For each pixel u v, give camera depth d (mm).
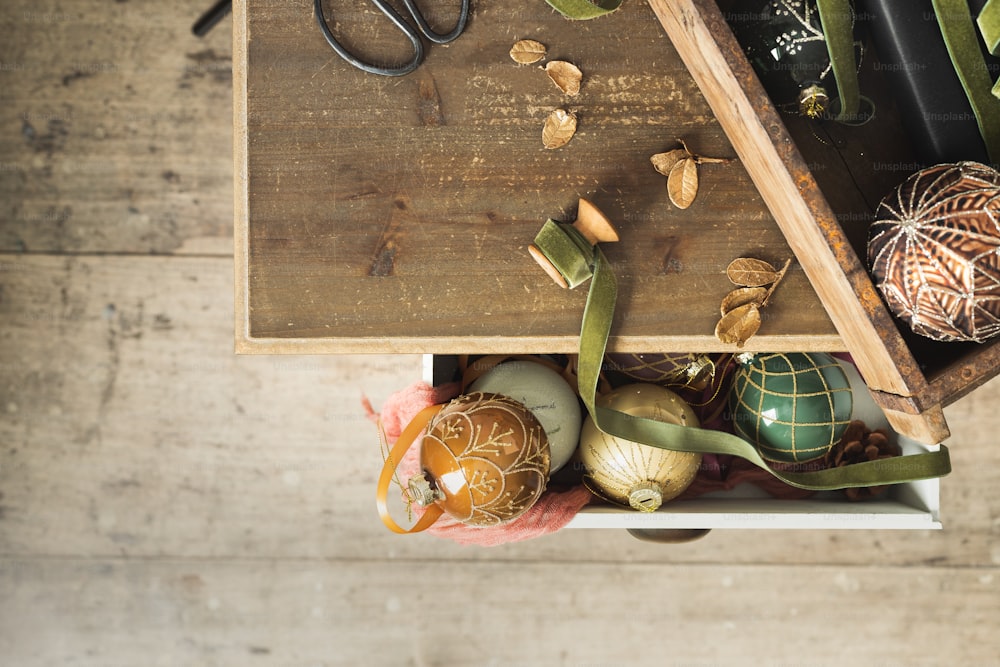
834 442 1107
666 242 1093
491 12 1091
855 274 996
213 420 1414
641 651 1414
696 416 1121
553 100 1092
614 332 1093
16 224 1404
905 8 1038
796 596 1408
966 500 1392
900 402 1019
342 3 1090
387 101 1092
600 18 1090
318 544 1419
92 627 1427
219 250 1407
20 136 1399
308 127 1092
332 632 1422
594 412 1065
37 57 1396
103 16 1393
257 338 1098
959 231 980
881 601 1404
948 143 1053
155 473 1419
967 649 1398
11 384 1414
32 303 1410
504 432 1034
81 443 1417
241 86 1092
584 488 1126
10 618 1427
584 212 1069
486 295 1094
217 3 1385
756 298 1090
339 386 1410
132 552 1422
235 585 1422
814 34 1028
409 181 1094
